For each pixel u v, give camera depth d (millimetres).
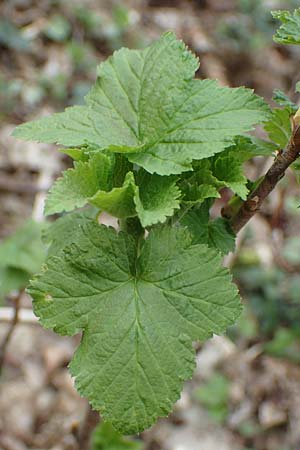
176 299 281
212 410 697
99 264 283
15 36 1046
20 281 491
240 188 287
